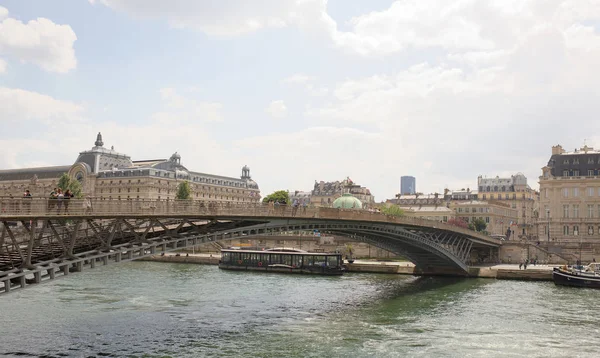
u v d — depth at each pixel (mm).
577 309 56000
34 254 36094
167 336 41094
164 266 103688
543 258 112000
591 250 110375
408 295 66438
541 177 132250
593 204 126250
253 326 45688
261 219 48344
